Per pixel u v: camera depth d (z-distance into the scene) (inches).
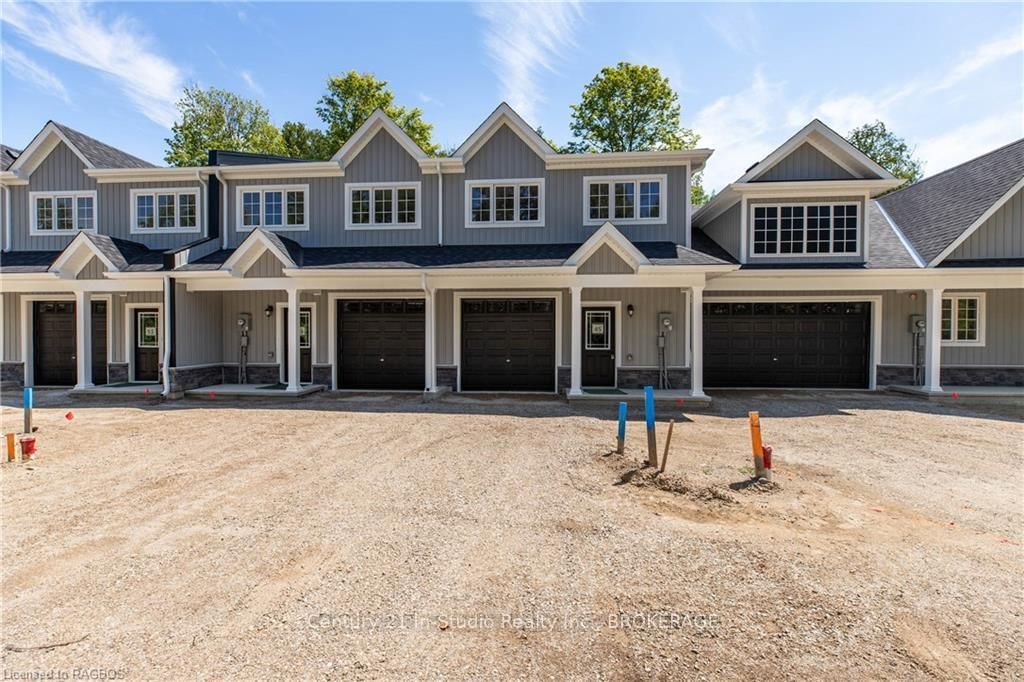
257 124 1482.5
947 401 468.4
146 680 106.5
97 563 157.6
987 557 162.4
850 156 503.8
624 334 519.2
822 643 119.1
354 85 1232.2
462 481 240.1
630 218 517.7
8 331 558.6
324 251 523.5
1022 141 552.1
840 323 543.5
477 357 534.0
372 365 544.1
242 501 213.3
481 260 477.7
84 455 287.1
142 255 530.6
